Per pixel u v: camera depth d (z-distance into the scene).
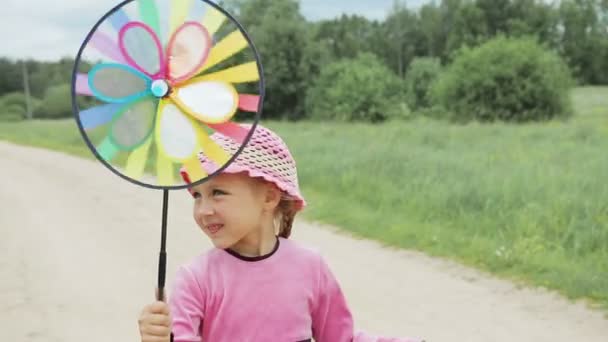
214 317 2.35
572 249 8.04
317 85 51.78
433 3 87.44
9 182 17.27
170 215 11.62
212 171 2.08
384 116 44.16
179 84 2.05
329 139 22.64
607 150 16.23
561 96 35.59
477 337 5.75
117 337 5.87
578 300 6.55
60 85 70.56
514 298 6.72
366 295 6.93
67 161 22.98
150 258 8.59
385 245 9.03
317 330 2.54
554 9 78.12
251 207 2.35
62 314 6.47
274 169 2.36
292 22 55.91
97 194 14.41
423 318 6.23
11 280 7.67
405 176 12.68
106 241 9.64
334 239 9.49
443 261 8.12
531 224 8.66
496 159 14.75
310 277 2.44
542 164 13.26
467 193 10.27
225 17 2.06
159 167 2.04
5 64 80.19
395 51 87.69
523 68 35.56
